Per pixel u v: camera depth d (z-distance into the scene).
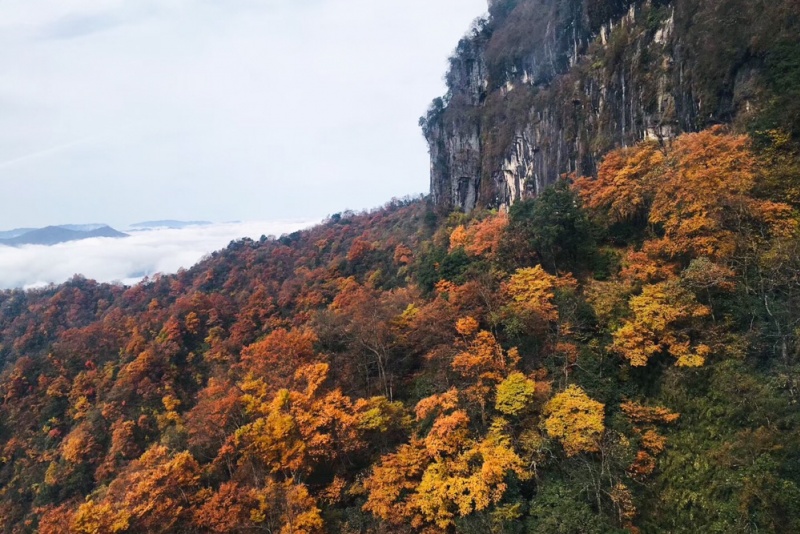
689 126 40.59
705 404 23.33
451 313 33.38
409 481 24.89
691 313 25.84
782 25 32.78
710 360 24.58
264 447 28.14
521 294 32.66
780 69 31.28
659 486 22.45
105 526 24.98
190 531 26.59
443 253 45.94
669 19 44.16
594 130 51.91
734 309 25.38
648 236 36.00
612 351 27.62
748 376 22.34
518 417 25.80
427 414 27.73
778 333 22.48
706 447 22.08
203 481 31.31
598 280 35.75
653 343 26.38
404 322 37.25
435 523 23.11
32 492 51.28
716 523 19.14
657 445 23.52
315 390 31.53
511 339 30.56
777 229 25.75
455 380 29.69
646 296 27.62
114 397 56.91
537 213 38.09
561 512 20.28
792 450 18.53
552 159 58.47
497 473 21.84
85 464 50.38
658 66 44.16
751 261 25.84
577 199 41.66
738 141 29.88
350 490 27.05
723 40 37.41
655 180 35.06
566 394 25.08
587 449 22.66
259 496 26.98
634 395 26.36
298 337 38.16
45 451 55.97
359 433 28.17
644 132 45.19
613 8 53.59
